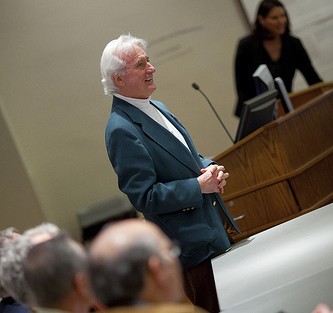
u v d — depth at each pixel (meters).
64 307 2.73
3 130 9.88
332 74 10.45
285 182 5.98
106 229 2.47
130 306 2.37
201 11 10.41
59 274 2.71
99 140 10.33
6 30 10.16
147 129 4.80
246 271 3.96
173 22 10.38
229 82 10.47
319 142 6.31
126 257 2.36
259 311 3.31
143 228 2.43
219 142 10.48
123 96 4.88
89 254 2.41
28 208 9.86
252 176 6.04
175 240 4.72
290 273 3.70
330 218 4.32
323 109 6.43
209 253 4.72
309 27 10.38
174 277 2.41
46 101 10.25
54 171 10.30
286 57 9.39
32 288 2.73
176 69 10.42
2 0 10.13
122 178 4.72
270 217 6.05
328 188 6.32
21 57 10.20
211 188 4.71
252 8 10.32
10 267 3.00
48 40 10.22
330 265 3.58
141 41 4.98
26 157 10.25
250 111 6.07
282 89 7.08
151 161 4.71
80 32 10.23
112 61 4.84
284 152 5.93
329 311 2.74
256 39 9.38
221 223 4.87
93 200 10.37
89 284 2.52
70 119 10.29
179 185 4.66
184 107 10.45
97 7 10.25
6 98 10.21
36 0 10.16
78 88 10.27
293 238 4.20
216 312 4.75
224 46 10.44
